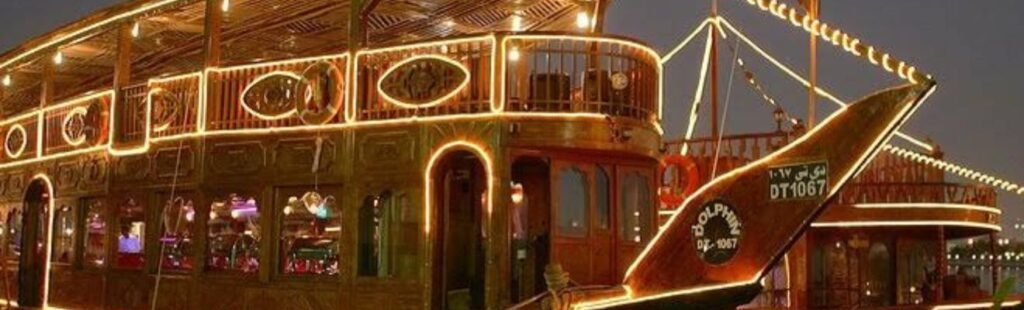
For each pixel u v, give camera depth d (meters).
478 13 16.02
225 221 13.68
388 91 12.05
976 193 17.84
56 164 16.83
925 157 17.11
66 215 16.77
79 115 16.27
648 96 12.20
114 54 17.66
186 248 13.97
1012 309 10.58
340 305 12.20
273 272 12.88
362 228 12.23
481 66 11.55
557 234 11.80
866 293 16.98
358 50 12.40
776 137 15.88
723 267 10.25
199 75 13.88
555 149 11.68
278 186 12.91
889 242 17.42
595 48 11.73
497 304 11.13
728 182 10.36
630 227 12.76
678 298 10.49
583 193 12.17
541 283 12.20
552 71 11.53
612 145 11.58
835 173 9.66
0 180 18.78
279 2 14.35
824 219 16.06
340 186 12.39
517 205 12.59
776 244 9.93
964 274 19.56
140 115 14.96
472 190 12.80
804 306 16.25
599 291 10.57
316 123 12.55
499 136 11.29
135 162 14.81
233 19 15.40
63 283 16.23
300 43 17.50
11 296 18.36
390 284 11.84
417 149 11.79
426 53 11.91
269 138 13.00
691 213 10.58
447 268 12.60
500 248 11.20
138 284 14.52
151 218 14.45
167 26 15.70
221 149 13.48
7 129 18.72
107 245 15.20
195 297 13.59
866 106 9.56
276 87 12.97
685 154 17.06
